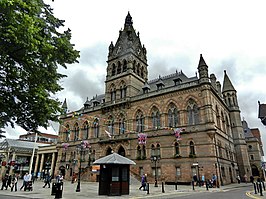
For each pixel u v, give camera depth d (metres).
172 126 39.88
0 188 28.98
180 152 36.97
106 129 48.94
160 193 22.31
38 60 9.97
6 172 62.59
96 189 27.50
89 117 54.03
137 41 57.25
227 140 44.66
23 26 7.93
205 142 34.94
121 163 21.11
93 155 49.44
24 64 9.36
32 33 8.28
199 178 33.25
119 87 50.78
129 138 43.53
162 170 37.84
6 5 7.47
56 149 61.09
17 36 8.00
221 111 45.03
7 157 68.06
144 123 43.38
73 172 49.12
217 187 30.77
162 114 41.38
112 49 57.47
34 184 37.78
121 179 21.12
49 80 10.98
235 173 45.00
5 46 8.38
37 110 10.34
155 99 43.38
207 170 33.38
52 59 10.87
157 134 40.50
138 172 40.53
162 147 39.19
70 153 54.84
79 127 55.75
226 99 55.12
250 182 47.22
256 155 67.69
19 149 69.12
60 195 18.09
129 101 46.81
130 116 45.91
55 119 11.49
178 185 34.28
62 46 10.99
